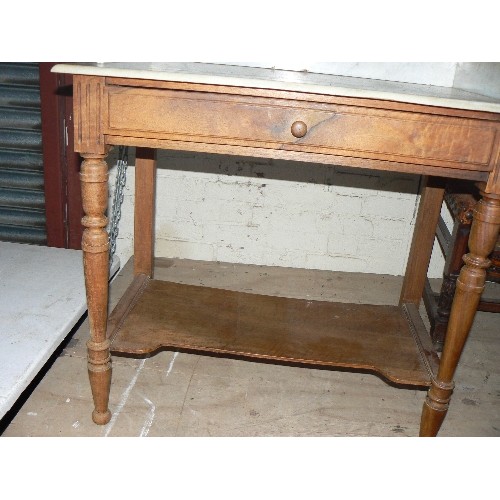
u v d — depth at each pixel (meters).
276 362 1.61
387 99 0.98
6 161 2.03
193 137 1.06
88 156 1.09
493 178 1.04
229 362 1.59
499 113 1.00
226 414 1.38
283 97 1.01
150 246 1.65
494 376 1.61
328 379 1.55
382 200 2.05
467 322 1.16
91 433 1.28
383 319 1.54
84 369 1.51
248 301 1.58
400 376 1.27
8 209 2.11
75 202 2.06
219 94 1.02
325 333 1.45
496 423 1.41
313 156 1.06
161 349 1.61
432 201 1.52
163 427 1.32
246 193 2.07
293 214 2.10
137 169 1.57
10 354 1.36
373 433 1.35
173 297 1.56
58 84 1.90
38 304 1.59
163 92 1.03
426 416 1.27
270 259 2.16
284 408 1.42
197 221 2.13
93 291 1.18
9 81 1.92
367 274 2.15
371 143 1.04
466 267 1.15
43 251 1.93
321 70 1.52
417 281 1.61
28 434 1.26
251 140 1.05
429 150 1.04
